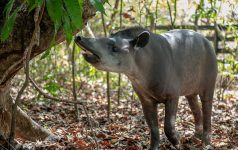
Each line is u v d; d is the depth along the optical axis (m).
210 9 8.23
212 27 11.48
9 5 3.44
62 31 4.22
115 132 6.27
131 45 4.68
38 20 3.66
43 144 5.30
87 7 4.11
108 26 9.38
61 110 7.83
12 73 4.43
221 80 8.89
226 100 8.89
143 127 6.58
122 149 5.36
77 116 7.11
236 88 9.88
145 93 5.05
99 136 5.92
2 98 4.64
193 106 5.97
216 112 7.83
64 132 6.15
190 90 5.48
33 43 3.87
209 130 5.83
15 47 4.16
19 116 5.12
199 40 5.47
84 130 6.28
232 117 7.43
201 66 5.50
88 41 4.40
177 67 5.11
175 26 10.52
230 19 8.54
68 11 3.02
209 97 5.73
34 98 8.37
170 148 5.50
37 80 9.63
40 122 6.87
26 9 4.05
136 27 4.87
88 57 4.47
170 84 5.00
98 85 10.52
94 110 7.95
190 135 6.17
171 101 5.06
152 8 9.52
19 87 9.51
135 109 8.05
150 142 5.34
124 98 9.23
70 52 10.82
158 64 4.89
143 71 4.83
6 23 3.40
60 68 10.82
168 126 5.04
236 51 9.05
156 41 4.96
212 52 5.64
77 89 9.82
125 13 8.64
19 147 4.86
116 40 4.60
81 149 5.23
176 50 5.14
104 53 4.48
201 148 5.52
